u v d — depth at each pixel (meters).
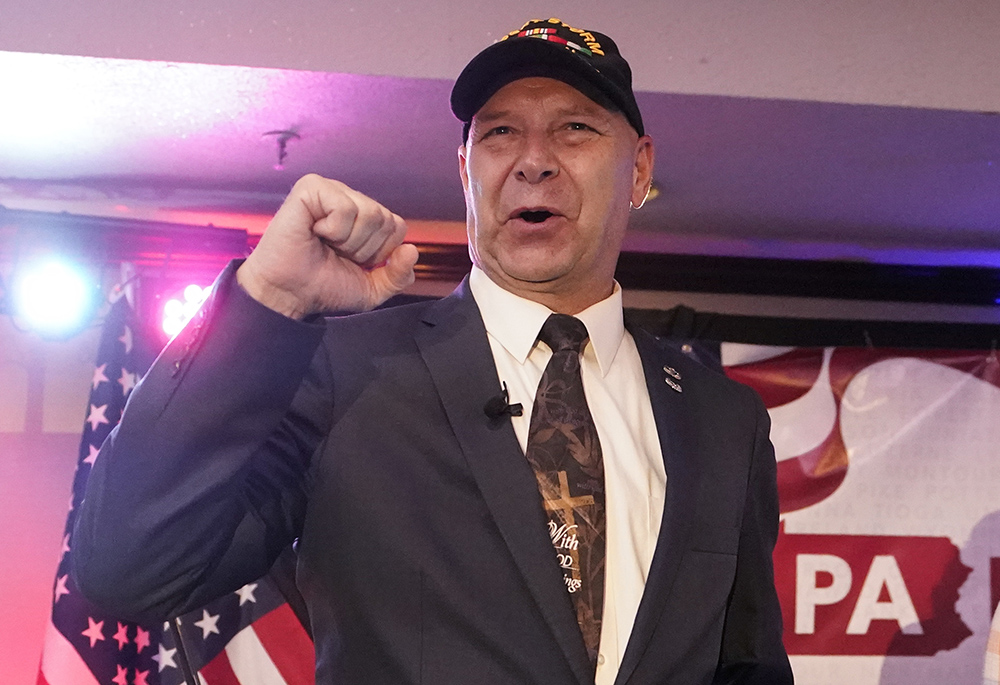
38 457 3.21
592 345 1.35
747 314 3.46
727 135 2.30
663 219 3.10
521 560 1.15
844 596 3.19
